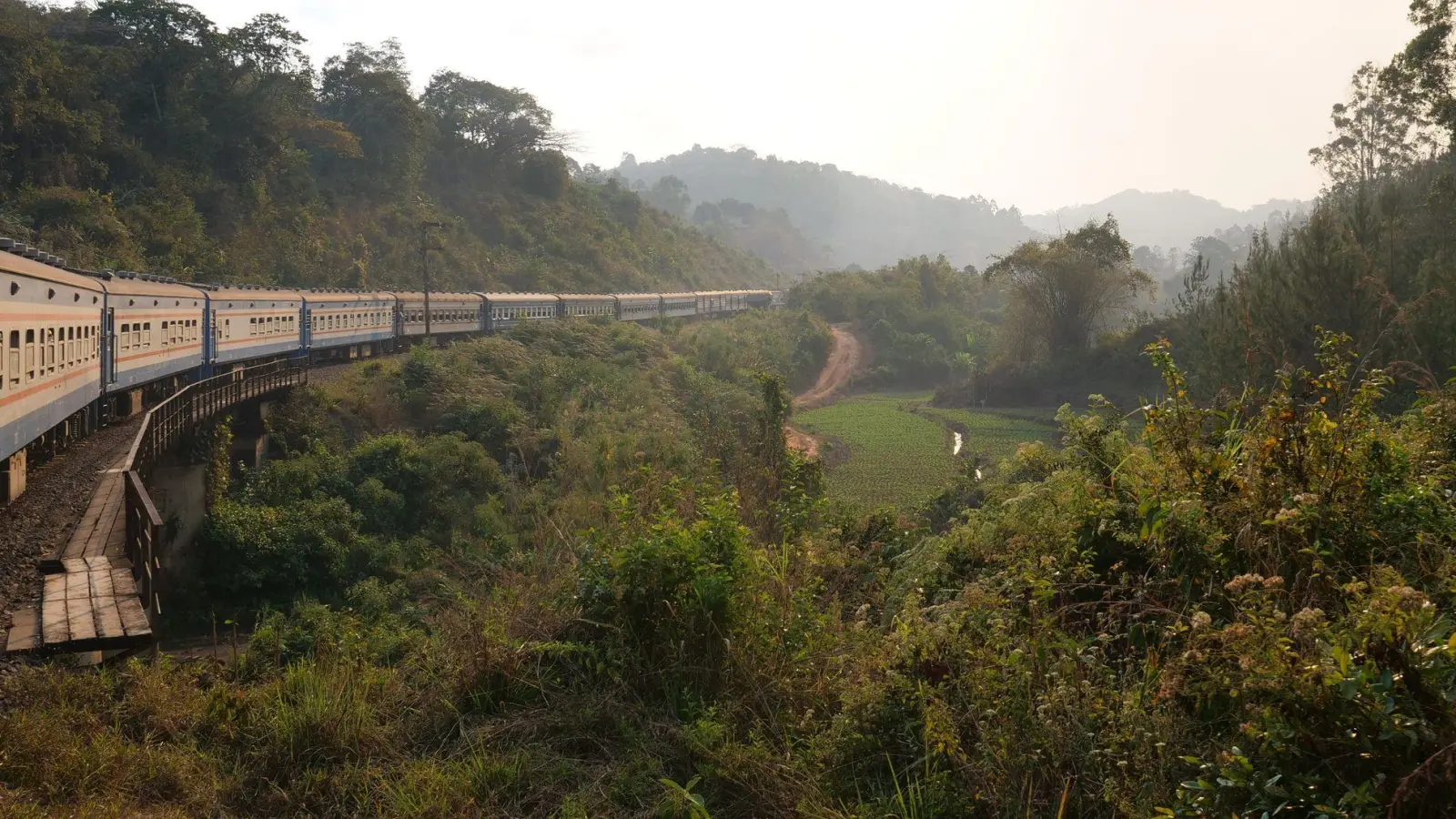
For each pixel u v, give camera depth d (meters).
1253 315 18.77
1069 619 5.71
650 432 29.72
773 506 10.41
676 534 6.98
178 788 5.57
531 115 92.12
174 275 41.75
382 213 68.94
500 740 6.02
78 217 39.91
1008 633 5.35
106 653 8.29
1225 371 18.59
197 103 54.81
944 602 6.59
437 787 5.38
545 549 9.17
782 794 5.01
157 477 19.72
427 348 36.81
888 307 77.31
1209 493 5.25
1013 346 54.75
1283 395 5.25
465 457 26.95
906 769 4.94
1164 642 4.84
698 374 45.50
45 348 14.08
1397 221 24.05
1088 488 6.29
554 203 90.94
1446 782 3.10
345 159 70.12
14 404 12.40
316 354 37.59
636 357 44.62
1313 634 3.71
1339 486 4.78
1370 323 12.59
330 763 5.91
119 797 5.31
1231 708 4.16
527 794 5.43
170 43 54.09
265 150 58.00
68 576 10.45
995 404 52.19
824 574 8.86
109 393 18.81
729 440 18.23
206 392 21.41
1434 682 3.40
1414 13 35.12
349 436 29.52
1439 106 34.97
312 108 69.75
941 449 36.97
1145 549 5.78
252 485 23.92
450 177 85.69
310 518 22.17
